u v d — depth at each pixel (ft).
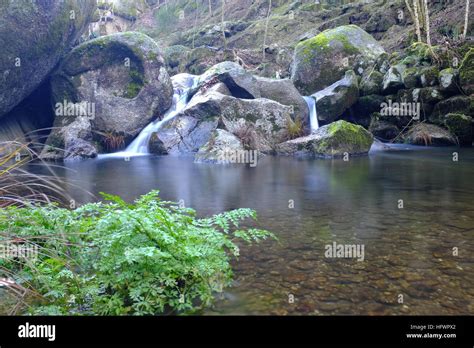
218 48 89.71
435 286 8.21
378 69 50.55
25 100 46.62
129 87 47.98
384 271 9.01
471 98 40.83
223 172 27.40
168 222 8.87
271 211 15.11
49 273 8.64
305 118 47.57
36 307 7.66
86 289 7.98
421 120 44.83
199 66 80.12
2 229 8.96
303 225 12.98
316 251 10.43
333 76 52.90
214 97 44.21
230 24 97.04
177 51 87.56
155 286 7.75
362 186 20.07
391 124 46.19
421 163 29.30
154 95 48.85
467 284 8.26
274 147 40.86
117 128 46.96
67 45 45.27
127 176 26.66
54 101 45.96
